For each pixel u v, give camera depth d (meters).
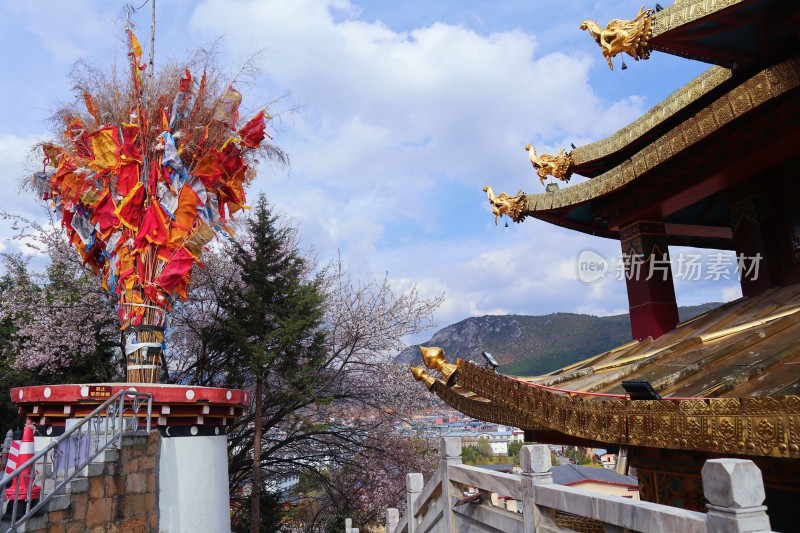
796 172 6.89
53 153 12.06
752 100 5.56
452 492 6.95
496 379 6.57
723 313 7.24
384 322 20.62
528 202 9.00
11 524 6.99
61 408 10.12
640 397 4.83
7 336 20.86
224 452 11.32
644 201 8.13
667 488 6.12
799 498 4.68
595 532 7.78
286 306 18.19
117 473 8.85
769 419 3.77
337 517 20.33
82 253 12.32
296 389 17.61
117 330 19.20
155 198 11.25
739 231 7.59
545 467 5.11
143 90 11.79
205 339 19.09
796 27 5.61
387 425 21.11
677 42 5.79
